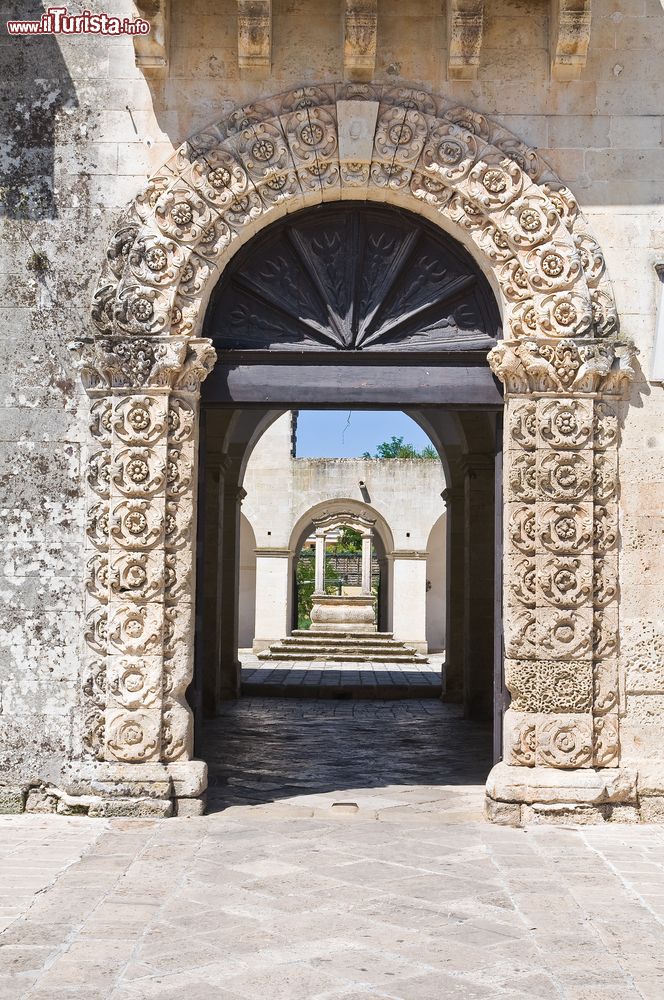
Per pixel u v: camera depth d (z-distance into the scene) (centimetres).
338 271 795
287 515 2952
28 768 729
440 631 3234
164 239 755
